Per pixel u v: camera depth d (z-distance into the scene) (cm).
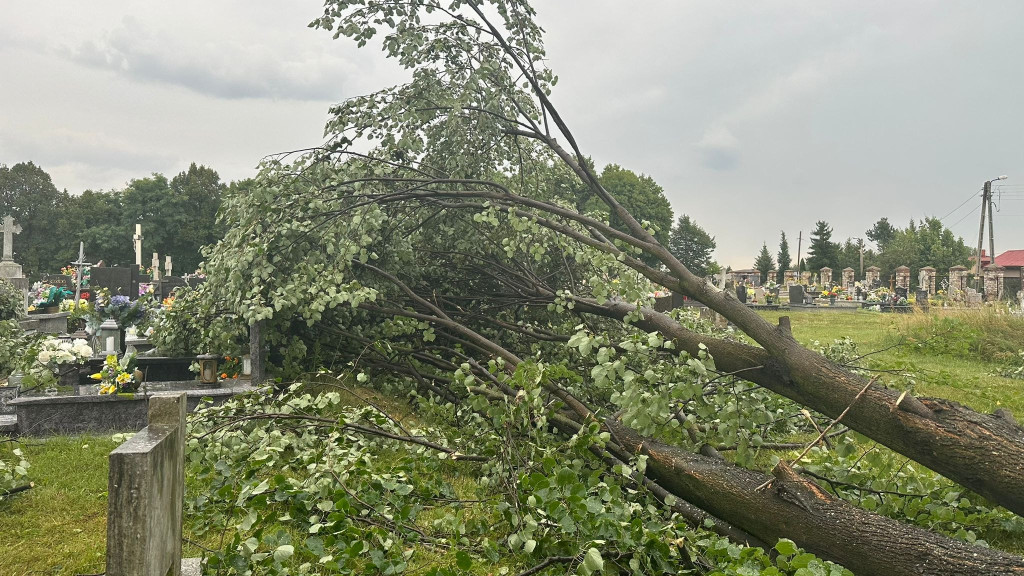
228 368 713
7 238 1652
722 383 481
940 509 401
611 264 551
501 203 643
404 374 646
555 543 326
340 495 357
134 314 898
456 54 689
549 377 464
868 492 441
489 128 685
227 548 313
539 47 649
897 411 378
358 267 665
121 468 227
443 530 379
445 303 707
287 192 648
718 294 490
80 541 372
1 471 431
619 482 397
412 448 471
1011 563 297
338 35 645
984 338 1200
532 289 705
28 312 1261
